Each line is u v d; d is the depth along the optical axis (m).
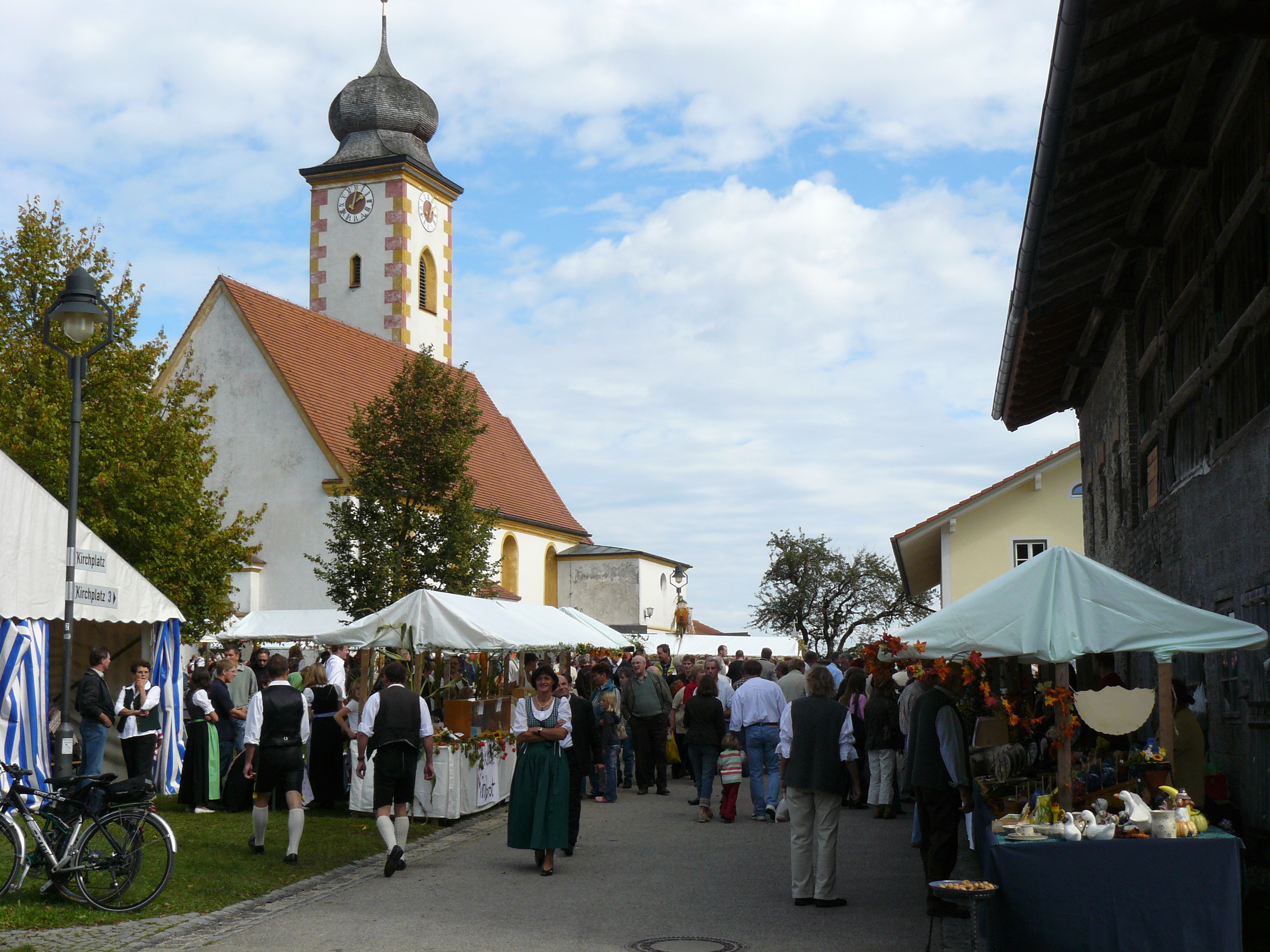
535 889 10.67
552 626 20.27
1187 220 11.63
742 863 12.17
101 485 24.69
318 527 34.78
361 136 52.22
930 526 32.31
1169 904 7.22
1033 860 7.34
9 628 15.54
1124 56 8.68
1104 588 8.52
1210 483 10.84
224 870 11.17
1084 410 20.33
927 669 10.09
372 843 13.21
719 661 22.81
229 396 35.97
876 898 10.23
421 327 51.41
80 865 9.42
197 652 27.86
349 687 20.09
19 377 25.89
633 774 20.81
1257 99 9.06
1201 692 11.84
